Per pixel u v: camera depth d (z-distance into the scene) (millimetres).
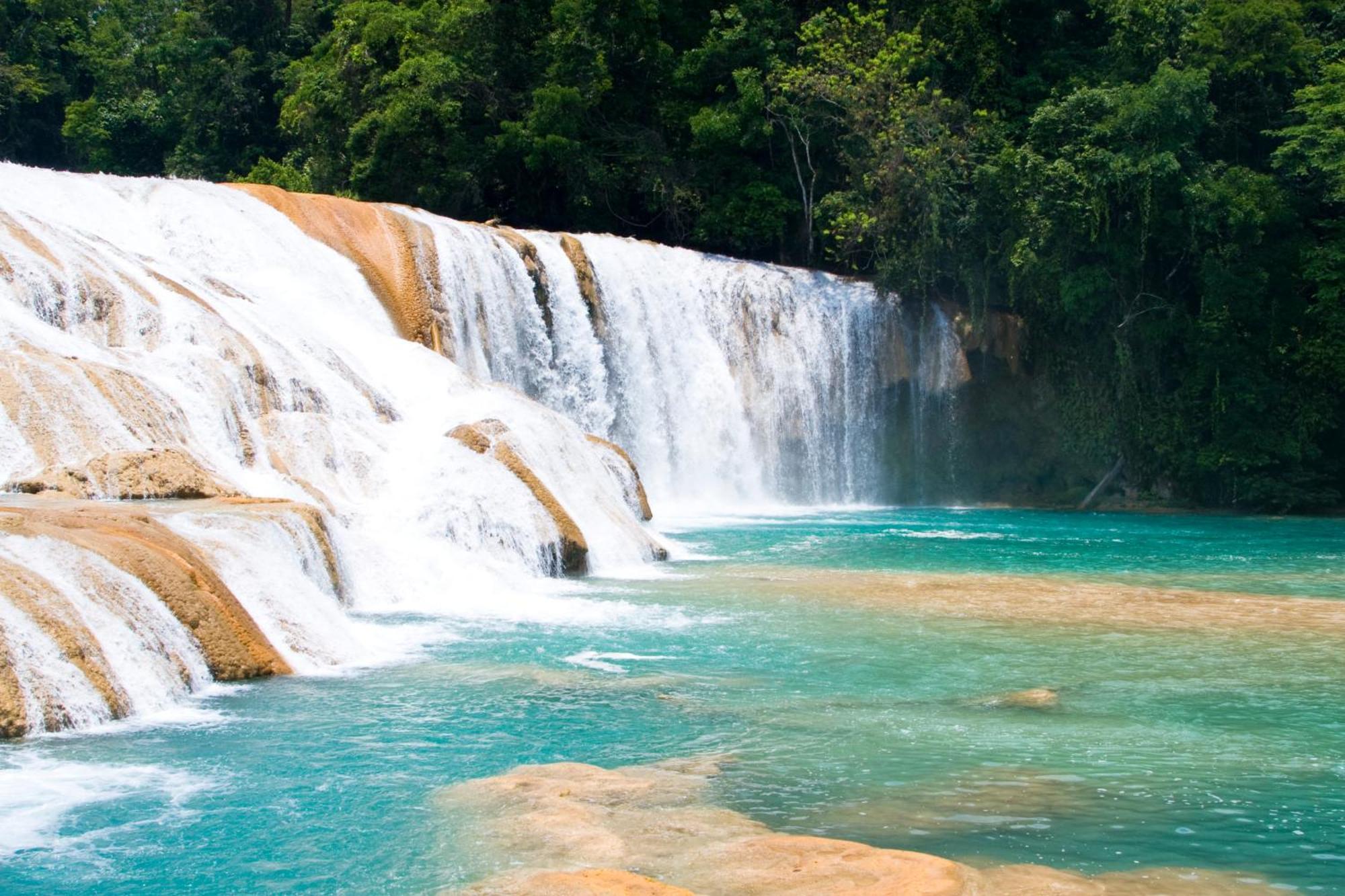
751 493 38438
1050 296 40625
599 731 11164
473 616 16484
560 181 46094
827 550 26016
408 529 18781
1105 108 40750
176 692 11734
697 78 47438
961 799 9367
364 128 43812
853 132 43500
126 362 18594
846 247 43312
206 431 18125
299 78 52844
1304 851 8344
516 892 7242
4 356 16656
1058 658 14773
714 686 13039
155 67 64938
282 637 13367
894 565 23438
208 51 61469
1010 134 43969
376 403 22125
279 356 20891
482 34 46062
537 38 46688
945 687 13180
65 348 18000
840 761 10344
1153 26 43938
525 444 21875
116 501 15359
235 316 21797
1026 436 42125
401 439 21016
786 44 47500
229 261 26906
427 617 16328
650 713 11844
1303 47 43781
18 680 10391
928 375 41500
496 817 8711
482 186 44719
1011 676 13781
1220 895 7543
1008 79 46250
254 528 14438
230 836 8422
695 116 45875
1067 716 12016
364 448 20047
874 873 7477
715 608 17703
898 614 17562
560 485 22344
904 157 41531
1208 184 40125
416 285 29656
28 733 10289
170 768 9789
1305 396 40719
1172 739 11188
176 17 68125
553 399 33500
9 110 63875
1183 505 41094
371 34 46312
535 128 43875
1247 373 40500
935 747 10828
